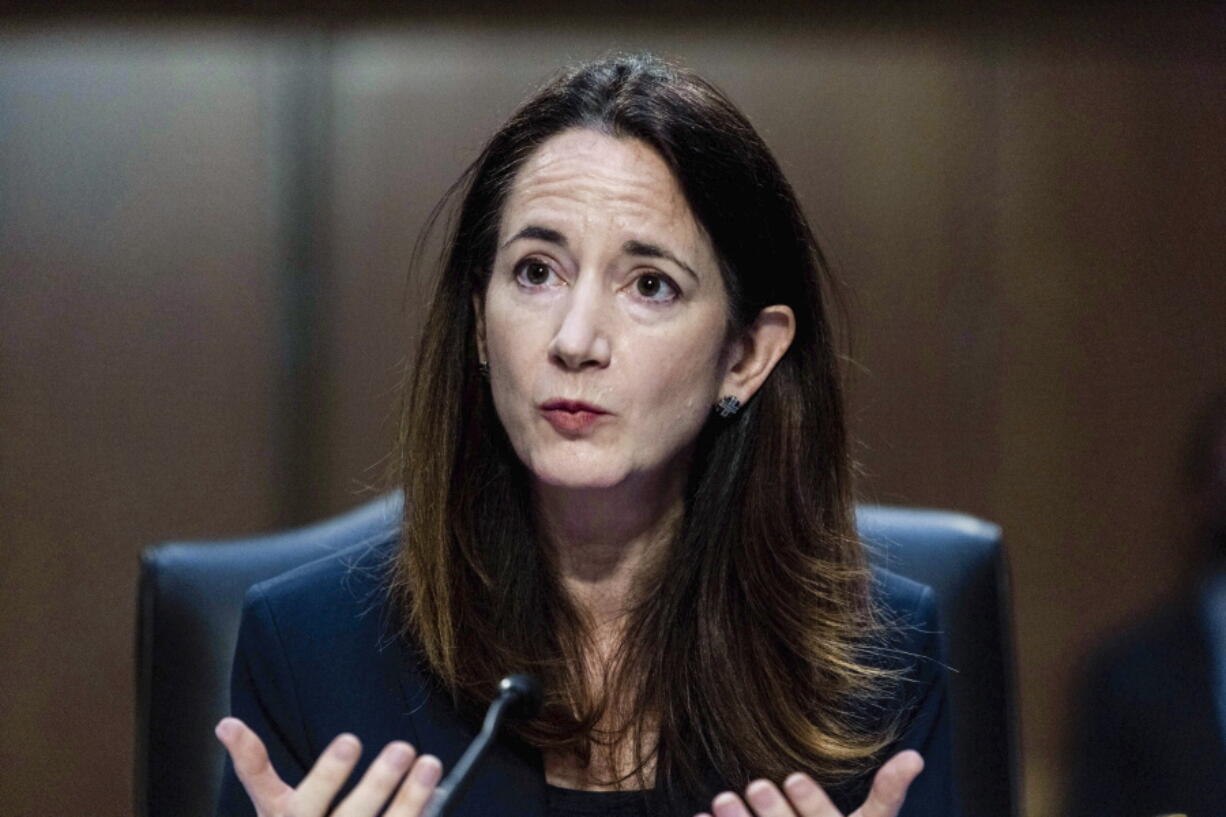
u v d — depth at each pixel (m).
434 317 5.14
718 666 5.13
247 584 5.66
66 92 10.00
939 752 5.50
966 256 10.66
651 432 4.78
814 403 5.32
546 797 4.97
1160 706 8.94
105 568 10.21
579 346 4.60
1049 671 10.87
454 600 5.06
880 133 10.52
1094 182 10.73
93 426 10.18
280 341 10.28
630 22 10.22
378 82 10.20
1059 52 10.65
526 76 10.19
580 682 5.14
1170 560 10.88
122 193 10.10
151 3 9.99
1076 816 9.12
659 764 5.05
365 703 5.13
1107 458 10.88
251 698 5.24
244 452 10.30
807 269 5.22
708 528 5.24
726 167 4.82
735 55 10.35
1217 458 9.45
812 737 5.11
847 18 10.44
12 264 10.04
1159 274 10.80
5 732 10.16
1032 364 10.75
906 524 6.14
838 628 5.29
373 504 6.06
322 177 10.23
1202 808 8.84
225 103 10.13
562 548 5.25
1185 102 10.71
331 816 3.84
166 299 10.19
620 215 4.69
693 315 4.82
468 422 5.16
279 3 10.06
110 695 10.23
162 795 5.48
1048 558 10.84
